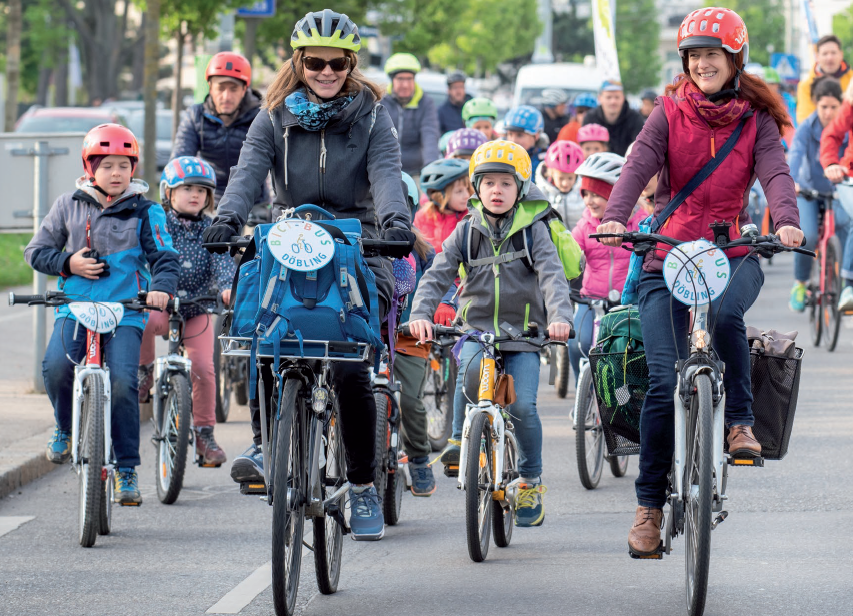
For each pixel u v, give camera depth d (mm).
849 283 31891
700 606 12859
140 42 128875
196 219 21484
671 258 13367
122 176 18328
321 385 13641
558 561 15883
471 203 16703
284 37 70000
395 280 15836
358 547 16891
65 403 18188
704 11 13961
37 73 151625
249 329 12922
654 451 13992
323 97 14500
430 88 67312
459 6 91812
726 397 13969
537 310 16547
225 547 16938
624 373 15039
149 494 20469
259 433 14992
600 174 22188
